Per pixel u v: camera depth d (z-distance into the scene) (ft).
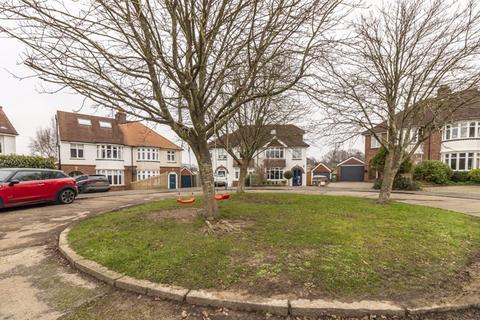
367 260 13.26
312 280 11.24
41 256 15.57
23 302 10.48
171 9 16.14
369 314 9.36
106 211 28.43
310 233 17.42
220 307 9.91
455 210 31.17
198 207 27.89
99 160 92.99
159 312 9.73
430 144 84.12
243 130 41.04
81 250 15.29
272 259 13.25
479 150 73.87
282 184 105.91
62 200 37.09
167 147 112.16
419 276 11.99
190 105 19.31
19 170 33.22
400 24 29.35
